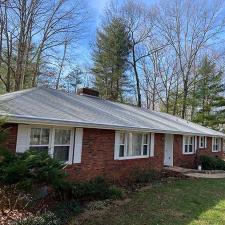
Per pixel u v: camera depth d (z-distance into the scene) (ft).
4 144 29.22
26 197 27.30
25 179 24.67
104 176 43.55
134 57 120.98
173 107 128.26
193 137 79.92
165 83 127.75
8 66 78.23
